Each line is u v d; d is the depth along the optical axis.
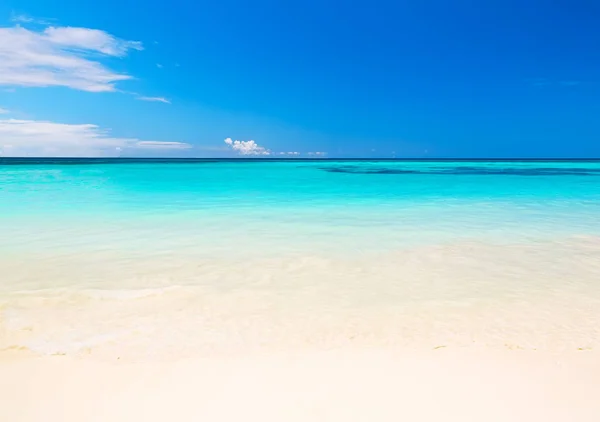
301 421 2.73
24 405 2.88
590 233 8.84
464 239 8.22
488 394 3.04
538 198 15.99
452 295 5.17
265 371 3.36
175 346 3.80
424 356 3.62
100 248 7.32
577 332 4.12
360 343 3.88
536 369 3.39
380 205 13.64
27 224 9.50
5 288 5.25
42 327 4.17
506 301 4.97
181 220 10.28
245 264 6.42
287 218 10.73
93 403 2.91
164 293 5.14
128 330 4.13
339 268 6.27
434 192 18.61
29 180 24.27
